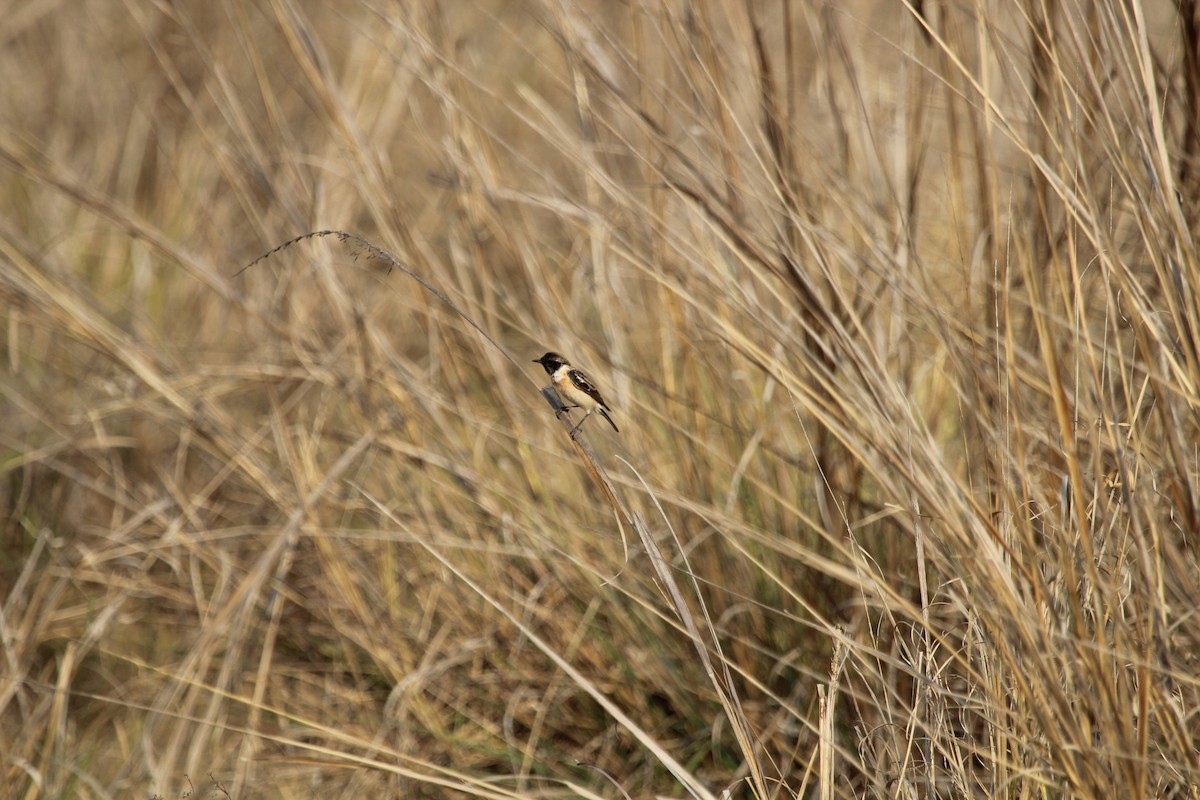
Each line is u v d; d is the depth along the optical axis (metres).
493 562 11.92
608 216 12.34
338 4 19.22
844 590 10.95
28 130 19.33
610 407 11.61
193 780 11.09
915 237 11.60
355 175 12.82
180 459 12.98
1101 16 8.13
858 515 10.75
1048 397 9.45
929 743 8.04
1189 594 7.60
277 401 14.16
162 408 13.62
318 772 11.27
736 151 10.53
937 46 10.35
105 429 14.70
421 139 13.05
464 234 13.71
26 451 14.23
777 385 11.77
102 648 12.02
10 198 17.92
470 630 11.95
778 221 10.78
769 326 9.80
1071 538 7.61
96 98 19.55
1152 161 7.75
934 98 11.88
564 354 11.84
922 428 9.10
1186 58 9.17
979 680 7.75
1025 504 7.69
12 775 11.01
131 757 11.09
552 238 15.65
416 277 7.90
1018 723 7.54
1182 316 7.61
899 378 10.71
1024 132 11.27
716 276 10.03
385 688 12.23
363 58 16.48
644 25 12.01
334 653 12.48
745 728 8.16
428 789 10.97
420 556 12.45
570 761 10.87
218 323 16.42
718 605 11.29
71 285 14.57
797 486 11.63
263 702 12.15
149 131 18.70
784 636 11.12
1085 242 9.84
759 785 8.05
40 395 15.15
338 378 12.69
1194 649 8.12
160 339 15.04
